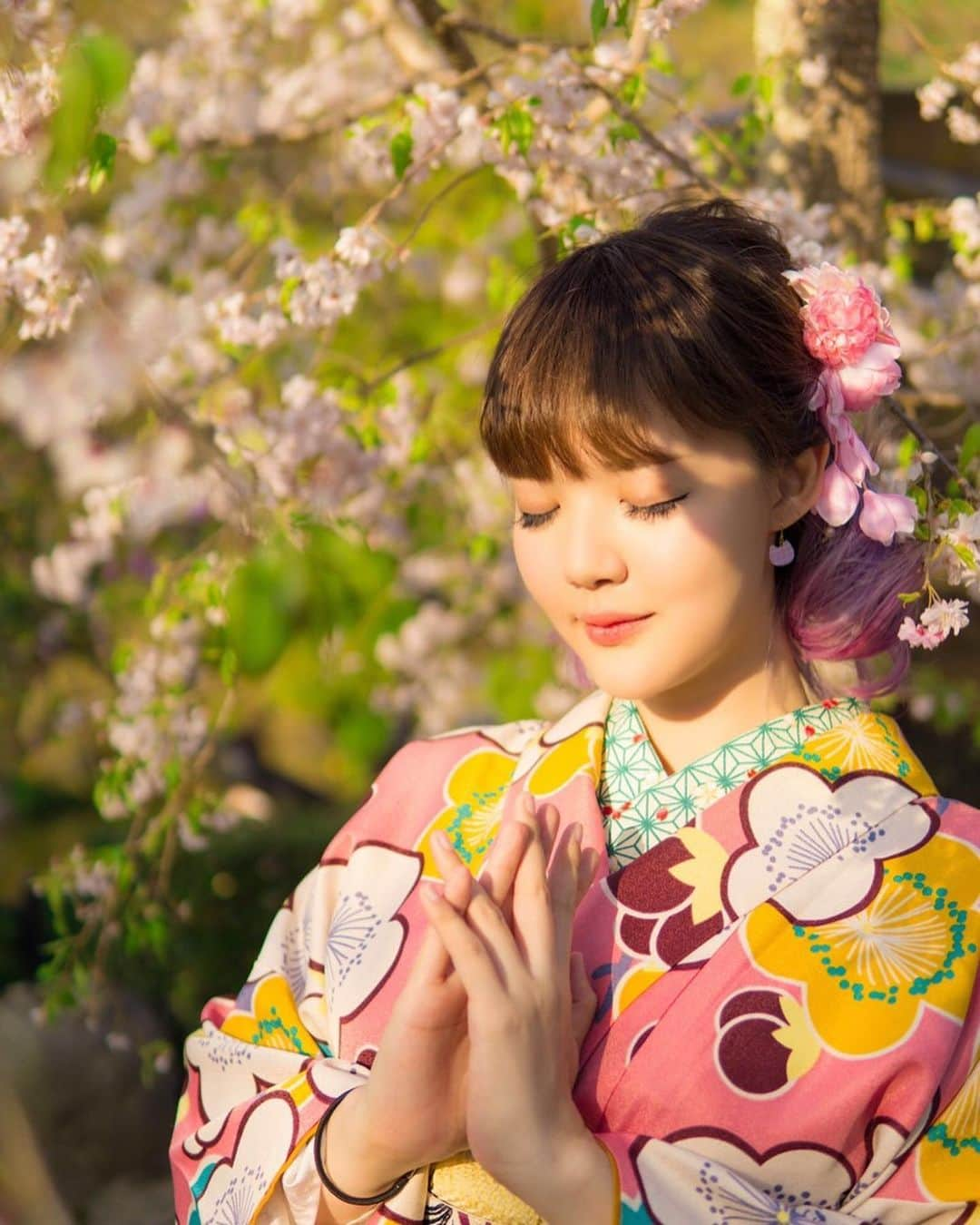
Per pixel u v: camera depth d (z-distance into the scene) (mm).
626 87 2459
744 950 1382
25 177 2354
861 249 2684
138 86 3318
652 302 1362
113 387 3066
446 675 4164
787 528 1516
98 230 3723
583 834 1504
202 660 3299
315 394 2945
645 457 1344
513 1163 1279
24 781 5531
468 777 1705
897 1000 1357
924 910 1395
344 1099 1420
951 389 3113
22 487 4449
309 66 3834
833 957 1375
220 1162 1526
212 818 3525
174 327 3230
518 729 1752
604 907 1439
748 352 1387
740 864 1426
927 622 1503
